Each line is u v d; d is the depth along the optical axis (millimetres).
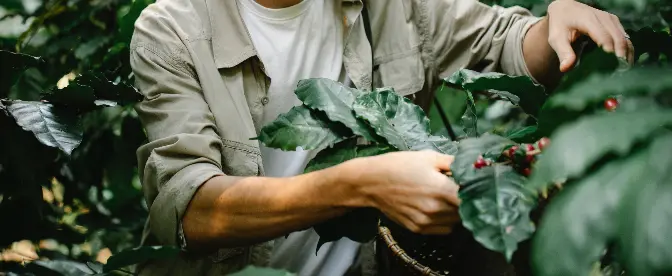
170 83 1097
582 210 584
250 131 1095
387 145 923
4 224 1198
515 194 699
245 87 1132
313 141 929
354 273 1125
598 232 572
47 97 1151
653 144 592
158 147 1049
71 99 1142
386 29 1228
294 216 911
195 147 1029
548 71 1198
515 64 1221
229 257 1095
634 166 587
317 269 1130
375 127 910
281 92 1141
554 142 604
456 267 861
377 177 810
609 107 703
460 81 968
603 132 587
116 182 1524
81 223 1483
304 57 1161
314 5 1186
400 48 1215
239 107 1103
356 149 940
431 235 866
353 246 1142
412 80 1195
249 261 1104
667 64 682
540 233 605
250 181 953
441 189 765
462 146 760
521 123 1554
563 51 1073
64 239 1297
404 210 800
